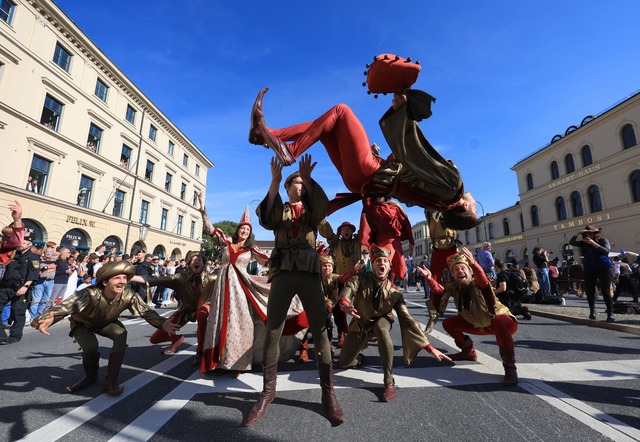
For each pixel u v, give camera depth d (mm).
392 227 3617
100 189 20844
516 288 6699
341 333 4582
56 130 17750
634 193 21531
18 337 5305
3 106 14664
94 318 2914
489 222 39188
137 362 3883
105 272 2895
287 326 3488
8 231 5219
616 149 22484
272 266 2365
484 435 1993
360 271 3242
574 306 8695
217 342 3242
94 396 2754
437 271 4082
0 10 14891
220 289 3424
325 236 4742
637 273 10680
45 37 16797
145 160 25609
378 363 3742
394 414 2326
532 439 1931
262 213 2326
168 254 28609
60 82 17750
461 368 3406
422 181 2703
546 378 2986
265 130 2248
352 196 3471
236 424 2211
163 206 28312
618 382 2842
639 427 2039
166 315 8727
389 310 3031
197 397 2709
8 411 2438
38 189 16734
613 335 4965
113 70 21578
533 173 30062
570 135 25781
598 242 6066
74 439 2008
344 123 2713
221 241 3660
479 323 3277
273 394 2371
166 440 1999
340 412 2229
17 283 5305
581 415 2217
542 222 28891
